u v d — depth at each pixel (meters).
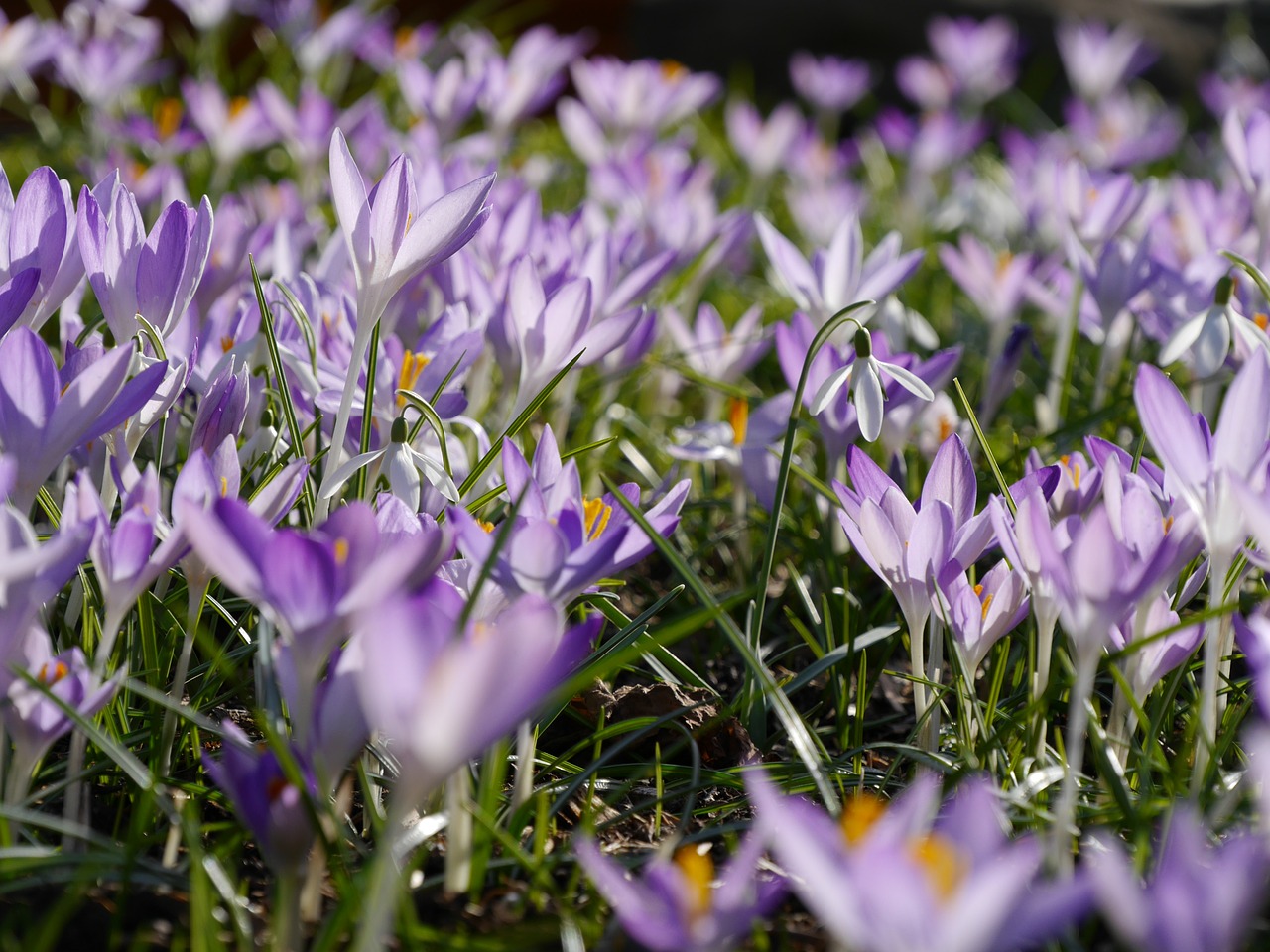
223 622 0.93
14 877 0.81
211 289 1.00
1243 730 0.89
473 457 1.02
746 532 1.03
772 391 1.27
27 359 0.81
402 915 0.80
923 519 0.84
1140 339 1.20
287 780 0.78
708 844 0.86
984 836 0.73
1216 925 0.73
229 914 0.81
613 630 0.95
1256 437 0.80
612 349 0.95
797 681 0.91
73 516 0.81
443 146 1.50
